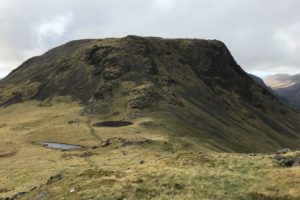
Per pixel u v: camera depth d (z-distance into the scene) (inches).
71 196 1624.0
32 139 7632.9
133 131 7559.1
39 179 3592.5
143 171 1878.7
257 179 1631.4
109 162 4217.5
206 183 1600.6
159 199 1472.7
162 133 7509.8
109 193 1576.0
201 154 2158.0
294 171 1656.0
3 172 4503.0
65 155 5674.2
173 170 1804.9
